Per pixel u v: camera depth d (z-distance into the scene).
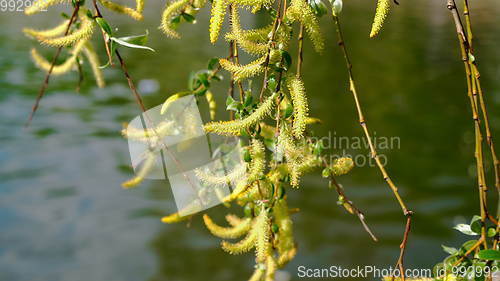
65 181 8.74
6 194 8.23
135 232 7.34
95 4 1.31
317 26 1.21
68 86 14.36
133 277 6.23
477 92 1.31
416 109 12.77
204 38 21.20
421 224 7.40
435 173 9.09
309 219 7.65
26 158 9.59
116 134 10.95
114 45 1.32
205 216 1.48
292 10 1.20
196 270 6.44
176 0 1.43
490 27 20.36
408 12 27.36
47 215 7.68
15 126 11.17
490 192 8.38
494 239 1.39
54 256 6.70
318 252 6.72
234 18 1.19
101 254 6.77
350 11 25.77
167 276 6.32
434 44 20.55
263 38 1.21
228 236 1.47
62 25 1.49
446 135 10.92
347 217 7.69
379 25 1.11
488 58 16.08
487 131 1.32
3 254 6.68
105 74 15.87
